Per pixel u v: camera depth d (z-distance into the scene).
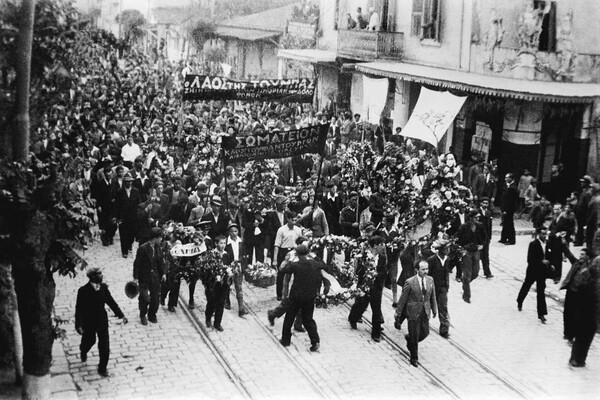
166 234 13.12
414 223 15.23
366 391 10.39
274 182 16.11
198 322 12.70
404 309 11.45
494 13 22.34
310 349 11.73
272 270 14.28
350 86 31.28
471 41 23.45
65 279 14.68
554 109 21.25
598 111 20.72
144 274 12.34
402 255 13.70
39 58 10.34
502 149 21.69
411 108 26.08
